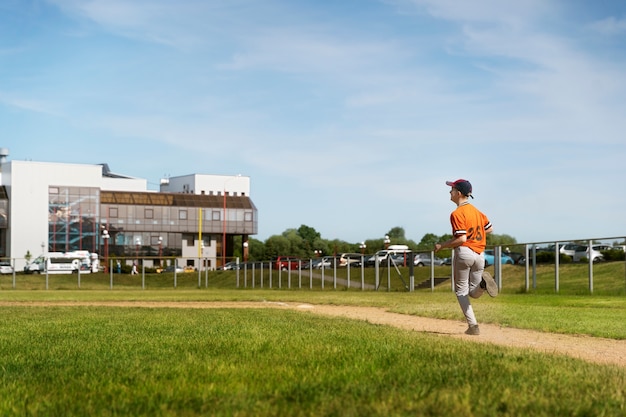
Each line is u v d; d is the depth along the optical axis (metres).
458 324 13.44
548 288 29.84
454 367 6.38
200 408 4.88
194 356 7.56
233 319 14.05
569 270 28.66
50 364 7.20
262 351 7.95
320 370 6.40
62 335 10.47
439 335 10.73
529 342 9.99
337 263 56.09
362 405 4.83
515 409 4.71
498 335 11.01
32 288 65.12
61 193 123.06
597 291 26.61
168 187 159.25
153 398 5.19
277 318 14.41
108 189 141.75
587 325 12.26
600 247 27.19
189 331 10.87
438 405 4.77
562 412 4.66
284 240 159.00
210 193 150.50
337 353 7.55
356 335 9.85
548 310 16.58
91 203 124.50
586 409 4.72
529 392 5.26
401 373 6.15
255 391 5.41
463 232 10.75
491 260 35.72
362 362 6.79
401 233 165.38
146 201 130.88
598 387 5.52
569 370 6.36
